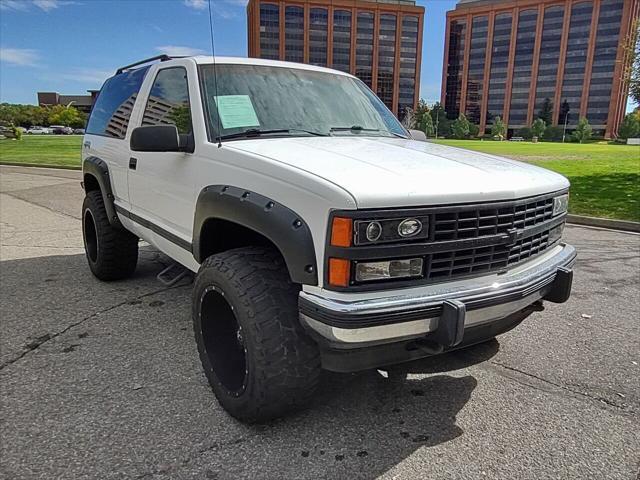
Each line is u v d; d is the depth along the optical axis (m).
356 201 2.01
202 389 2.94
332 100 3.63
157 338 3.65
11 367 3.19
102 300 4.45
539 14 107.44
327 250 2.07
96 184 5.16
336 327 2.04
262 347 2.33
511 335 3.79
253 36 93.44
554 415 2.74
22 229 7.82
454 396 2.92
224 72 3.33
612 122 103.69
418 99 109.31
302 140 2.97
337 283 2.06
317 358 2.39
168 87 3.61
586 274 5.46
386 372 3.18
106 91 5.06
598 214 8.95
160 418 2.64
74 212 9.42
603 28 101.38
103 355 3.38
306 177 2.18
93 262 5.00
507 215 2.41
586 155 26.56
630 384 3.08
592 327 3.96
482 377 3.15
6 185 13.54
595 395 2.95
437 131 106.12
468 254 2.30
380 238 2.06
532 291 2.52
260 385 2.36
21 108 108.06
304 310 2.16
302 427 2.58
